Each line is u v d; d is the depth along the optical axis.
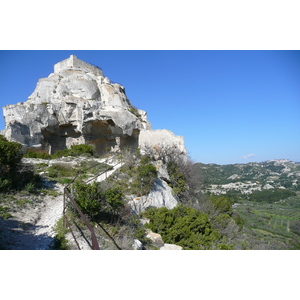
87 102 24.77
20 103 24.44
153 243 8.67
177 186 16.45
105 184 9.98
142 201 11.55
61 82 25.67
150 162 15.14
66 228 6.81
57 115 24.33
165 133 24.55
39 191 10.48
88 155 21.09
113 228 7.44
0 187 8.98
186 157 20.45
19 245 5.85
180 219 11.60
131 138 27.11
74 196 7.89
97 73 31.58
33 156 18.73
